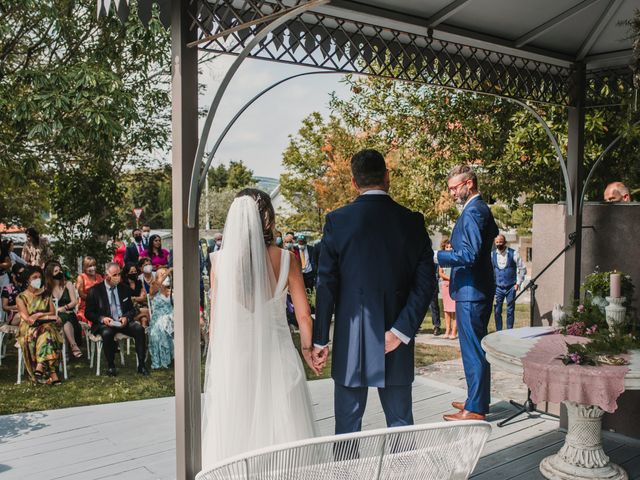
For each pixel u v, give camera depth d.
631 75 4.23
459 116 9.02
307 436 2.65
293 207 20.77
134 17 9.51
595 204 4.08
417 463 1.83
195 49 2.52
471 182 3.92
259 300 2.56
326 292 2.63
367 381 2.58
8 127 9.71
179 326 2.57
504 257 8.33
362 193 2.71
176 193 2.54
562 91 4.38
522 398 5.30
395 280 2.60
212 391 2.58
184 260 2.54
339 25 3.39
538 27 3.74
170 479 3.46
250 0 2.49
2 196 13.30
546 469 3.30
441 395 4.97
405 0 3.28
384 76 3.67
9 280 7.25
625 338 3.13
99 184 9.47
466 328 4.00
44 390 6.22
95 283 7.47
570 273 4.17
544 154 7.92
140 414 4.65
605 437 3.80
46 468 3.64
